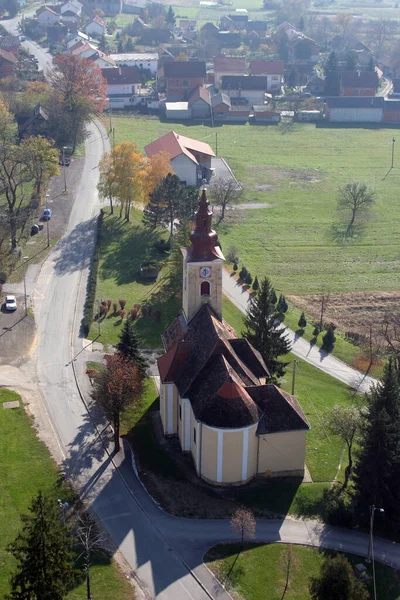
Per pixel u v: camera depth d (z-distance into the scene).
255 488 85.69
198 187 193.00
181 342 91.94
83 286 135.50
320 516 82.12
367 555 77.19
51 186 183.62
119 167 159.25
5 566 71.94
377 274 154.25
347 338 127.50
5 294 130.38
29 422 96.31
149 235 158.50
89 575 71.31
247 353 91.50
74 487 84.56
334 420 87.50
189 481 86.31
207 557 75.38
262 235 170.88
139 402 94.56
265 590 71.88
